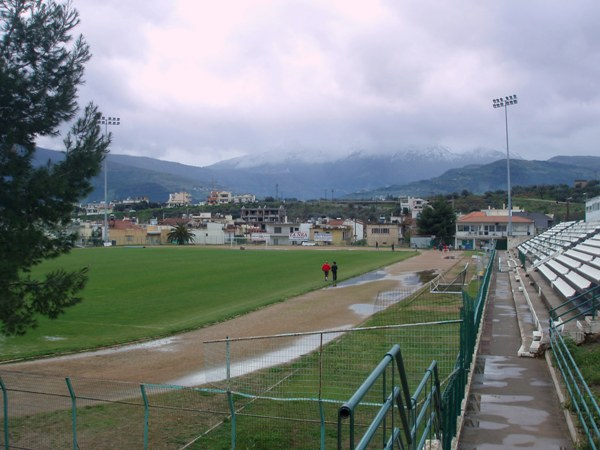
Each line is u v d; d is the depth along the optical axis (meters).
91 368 16.56
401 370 5.41
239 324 24.17
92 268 52.03
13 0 12.62
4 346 19.72
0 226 12.48
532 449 8.95
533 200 149.00
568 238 45.22
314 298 32.59
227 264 59.16
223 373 14.77
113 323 24.55
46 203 12.87
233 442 9.86
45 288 13.14
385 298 31.00
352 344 16.59
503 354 15.52
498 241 97.00
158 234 136.00
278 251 90.19
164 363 16.97
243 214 186.75
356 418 10.77
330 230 129.25
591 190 150.75
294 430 10.54
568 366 11.27
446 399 8.23
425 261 65.25
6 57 12.65
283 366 14.80
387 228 125.00
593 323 14.80
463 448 9.02
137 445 10.23
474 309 15.03
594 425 7.96
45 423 11.39
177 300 32.00
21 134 12.70
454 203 163.25
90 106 13.73
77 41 13.45
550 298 22.58
